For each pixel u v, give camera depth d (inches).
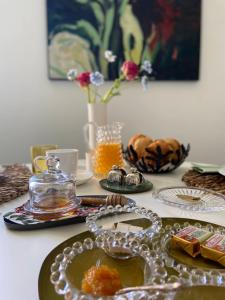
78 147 81.9
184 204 31.0
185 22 80.0
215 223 26.2
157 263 18.3
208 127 86.1
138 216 25.6
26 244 22.8
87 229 25.3
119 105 82.1
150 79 81.4
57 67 78.1
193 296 16.7
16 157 80.7
